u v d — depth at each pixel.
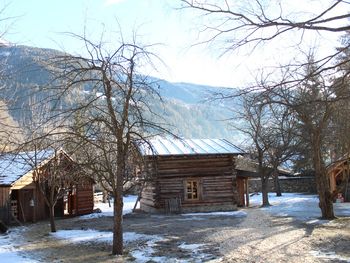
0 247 17.55
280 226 21.14
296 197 44.41
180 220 26.20
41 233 22.45
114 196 15.10
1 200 26.77
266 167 35.75
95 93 14.25
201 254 14.42
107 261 13.79
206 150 32.53
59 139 15.31
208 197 32.06
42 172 23.84
